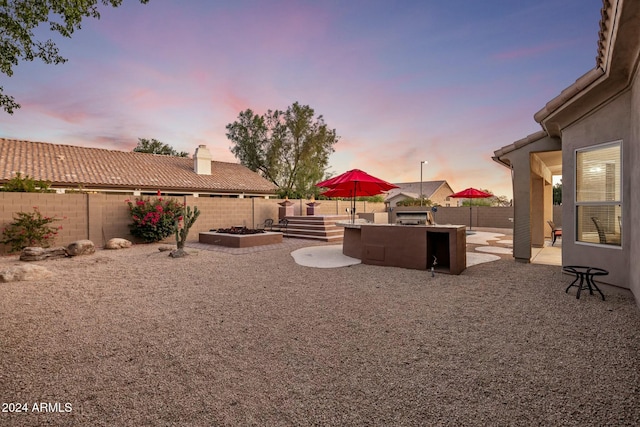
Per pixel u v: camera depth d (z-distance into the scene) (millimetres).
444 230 7641
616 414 2330
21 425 2250
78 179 16562
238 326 4301
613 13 3951
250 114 33938
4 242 10805
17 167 15680
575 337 3811
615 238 5969
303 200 22953
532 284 6520
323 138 33281
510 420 2283
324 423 2266
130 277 7387
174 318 4629
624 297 5496
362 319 4547
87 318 4629
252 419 2320
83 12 6105
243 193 23672
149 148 40719
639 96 4703
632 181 5309
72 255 10328
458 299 5523
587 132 6402
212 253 11188
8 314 4785
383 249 8664
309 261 9523
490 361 3229
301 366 3158
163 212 14227
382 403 2508
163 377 2951
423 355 3385
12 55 5855
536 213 12656
